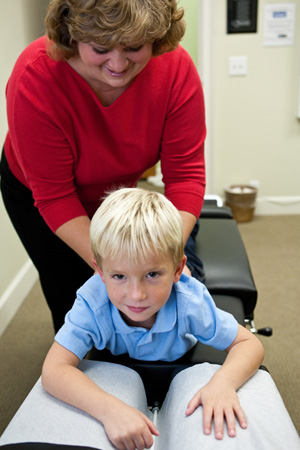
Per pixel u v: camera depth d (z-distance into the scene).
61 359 0.86
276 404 0.82
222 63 2.89
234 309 1.23
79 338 0.89
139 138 1.09
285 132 3.04
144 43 0.83
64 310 1.47
